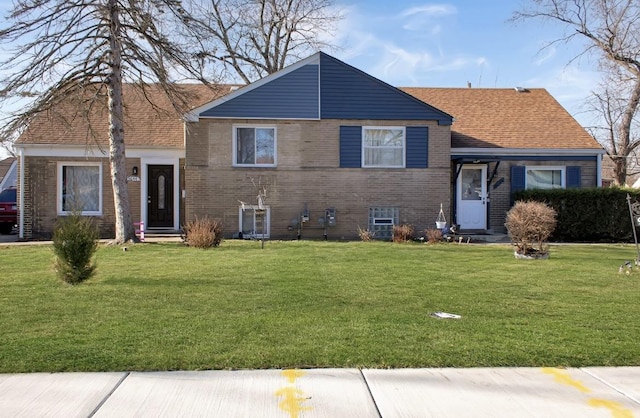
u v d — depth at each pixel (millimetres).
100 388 4629
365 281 9180
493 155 18891
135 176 18672
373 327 6273
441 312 7059
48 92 14273
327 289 8469
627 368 5172
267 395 4539
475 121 20734
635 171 35688
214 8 28156
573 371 5105
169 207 19078
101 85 15336
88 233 8938
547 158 19234
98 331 6066
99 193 18500
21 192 18016
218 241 14305
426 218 17562
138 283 8883
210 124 17000
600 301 7754
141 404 4359
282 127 17219
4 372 4926
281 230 17219
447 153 17609
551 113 21562
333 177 17328
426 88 23688
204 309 7117
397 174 17469
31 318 6633
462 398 4535
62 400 4418
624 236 17469
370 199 17438
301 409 4316
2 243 16359
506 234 18438
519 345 5688
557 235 17562
